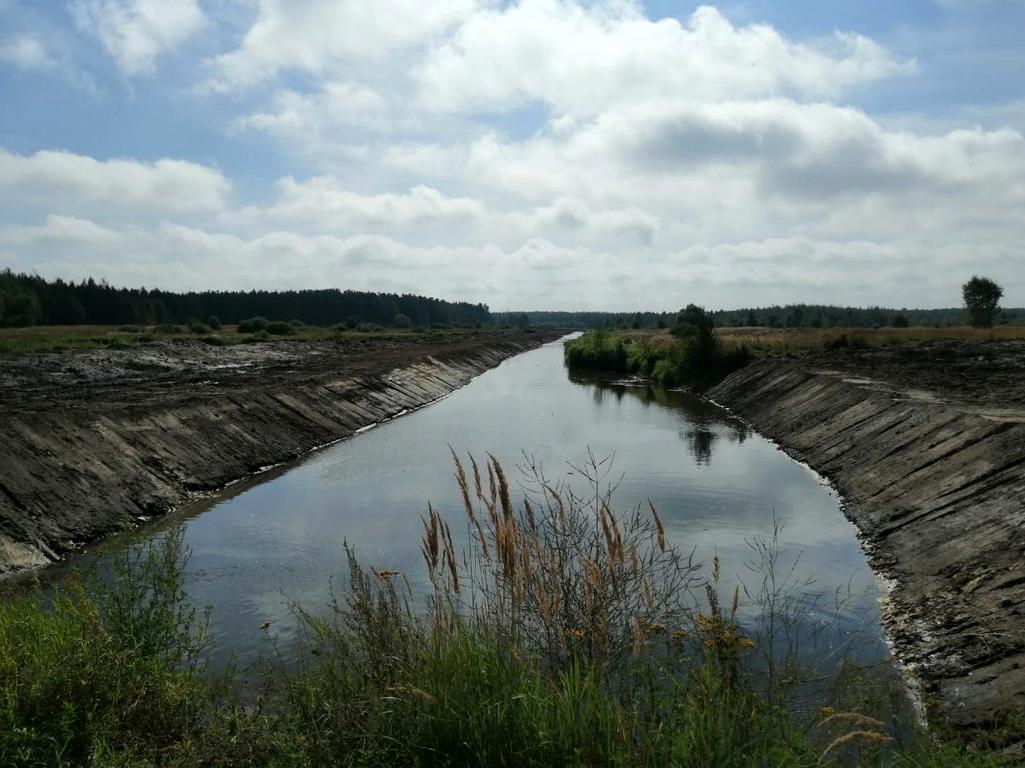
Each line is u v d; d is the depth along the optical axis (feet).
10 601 31.04
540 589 15.65
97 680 16.66
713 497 53.11
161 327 214.90
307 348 185.78
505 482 15.10
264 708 17.87
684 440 79.82
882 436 58.34
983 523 34.86
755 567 37.17
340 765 13.55
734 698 13.89
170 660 19.66
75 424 53.36
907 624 28.96
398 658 15.42
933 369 92.79
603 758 12.49
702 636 16.55
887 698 20.94
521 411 107.45
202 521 48.52
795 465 65.82
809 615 30.07
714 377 132.77
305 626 30.01
